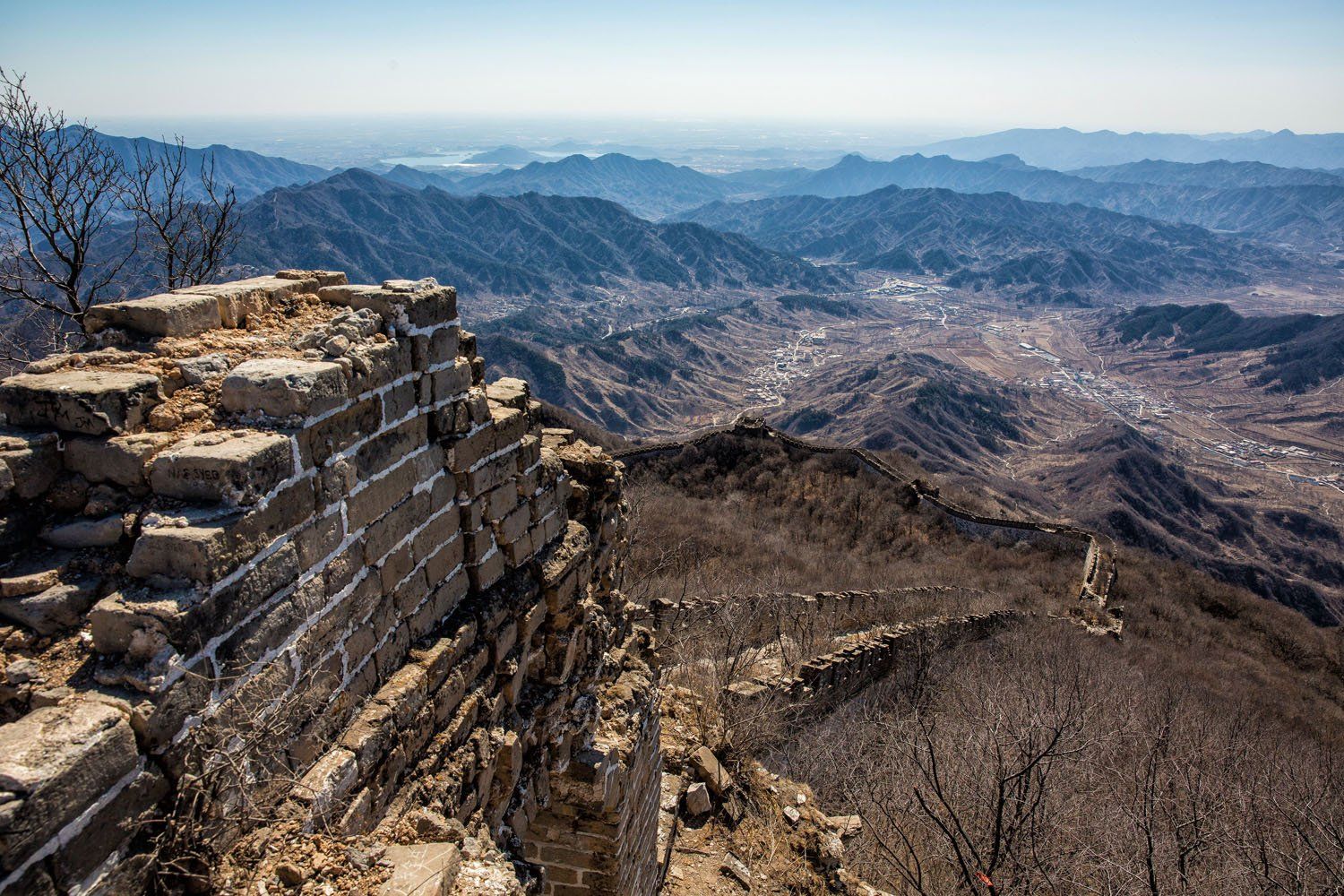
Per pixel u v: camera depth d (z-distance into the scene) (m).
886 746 12.29
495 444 5.55
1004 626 24.30
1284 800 10.70
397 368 4.45
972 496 50.81
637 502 28.98
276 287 4.79
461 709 5.00
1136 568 40.62
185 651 3.06
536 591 6.08
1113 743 12.30
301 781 3.71
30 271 10.63
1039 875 8.41
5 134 10.23
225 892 3.25
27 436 3.39
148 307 4.05
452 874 3.86
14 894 2.50
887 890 9.11
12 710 2.96
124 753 2.84
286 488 3.55
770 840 9.48
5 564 3.28
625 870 6.88
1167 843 9.62
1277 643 36.66
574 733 6.47
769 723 12.15
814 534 40.94
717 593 21.34
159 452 3.42
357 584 4.17
